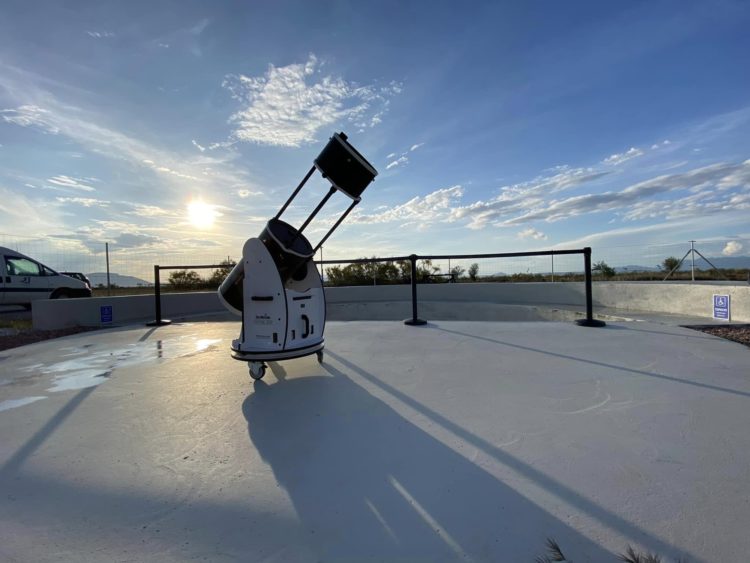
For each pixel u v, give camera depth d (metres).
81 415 2.40
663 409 2.22
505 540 1.25
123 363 3.76
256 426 2.17
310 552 1.22
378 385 2.82
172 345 4.66
